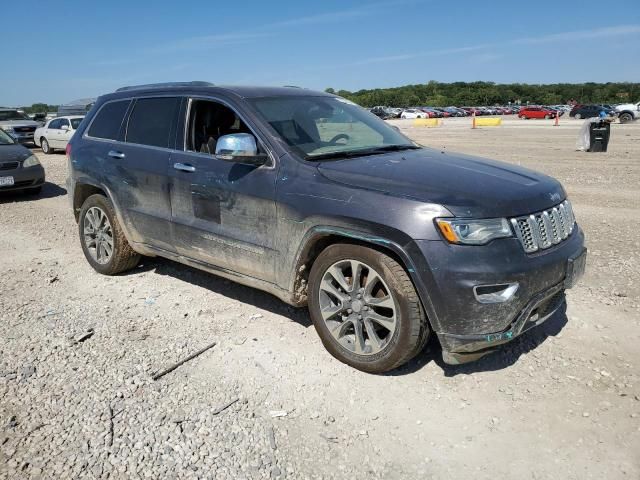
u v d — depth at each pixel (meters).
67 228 8.38
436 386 3.62
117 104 5.67
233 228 4.34
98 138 5.72
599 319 4.49
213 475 2.85
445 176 3.66
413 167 3.85
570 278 3.64
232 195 4.28
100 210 5.77
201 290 5.41
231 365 3.94
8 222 8.89
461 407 3.39
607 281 5.33
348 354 3.82
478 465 2.89
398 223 3.35
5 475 2.87
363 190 3.57
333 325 3.89
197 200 4.59
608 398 3.42
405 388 3.60
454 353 3.40
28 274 6.06
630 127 33.00
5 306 5.12
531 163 15.00
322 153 4.16
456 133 31.09
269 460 2.96
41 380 3.78
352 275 3.73
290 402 3.48
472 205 3.30
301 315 4.77
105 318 4.80
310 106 4.77
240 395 3.56
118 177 5.34
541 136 26.66
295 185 3.88
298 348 4.16
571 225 3.95
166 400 3.52
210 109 4.79
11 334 4.51
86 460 2.97
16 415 3.38
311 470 2.89
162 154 4.92
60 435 3.19
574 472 2.82
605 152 17.72
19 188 11.06
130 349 4.21
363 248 3.57
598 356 3.92
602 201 9.53
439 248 3.26
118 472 2.88
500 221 3.30
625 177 12.21
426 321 3.50
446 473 2.85
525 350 4.04
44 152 22.02
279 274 4.10
